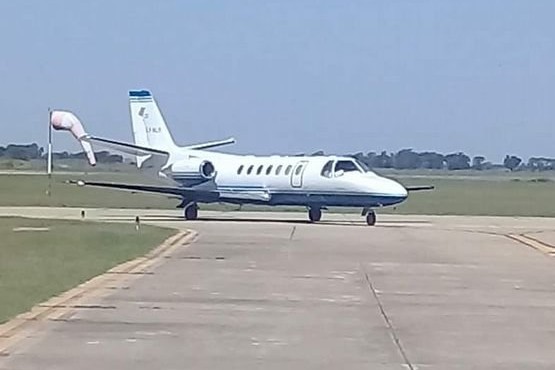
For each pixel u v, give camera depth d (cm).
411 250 9319
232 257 8300
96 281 6353
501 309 5331
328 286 6316
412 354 3947
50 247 8612
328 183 13812
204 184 14575
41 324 4572
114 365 3647
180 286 6184
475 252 9181
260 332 4453
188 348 4025
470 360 3828
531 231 12588
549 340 4312
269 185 14238
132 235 10219
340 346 4112
